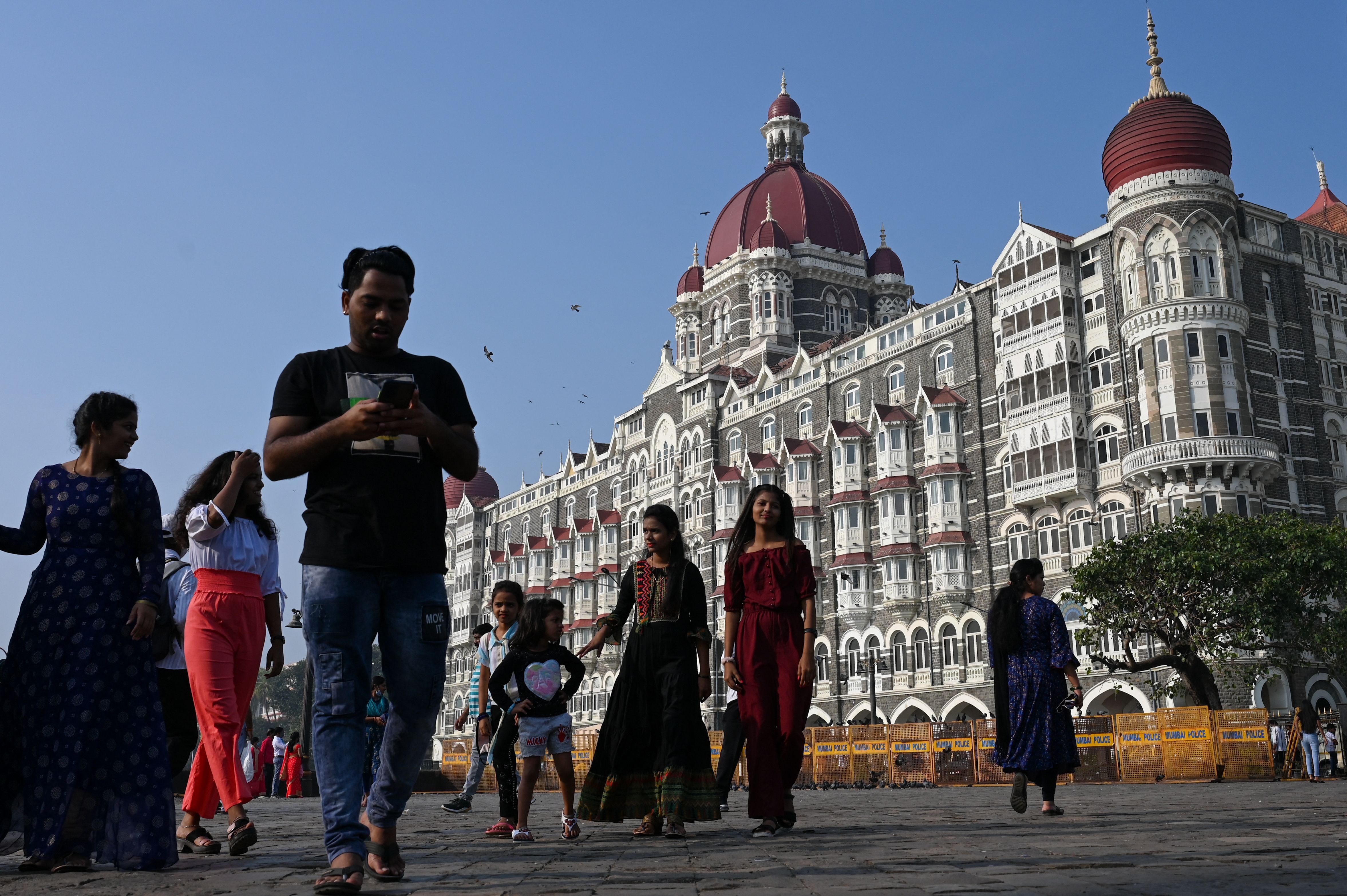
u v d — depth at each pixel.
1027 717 10.89
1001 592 11.38
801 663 9.30
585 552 84.19
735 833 9.52
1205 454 44.78
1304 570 36.25
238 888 5.71
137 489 7.52
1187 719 28.28
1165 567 36.47
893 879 5.44
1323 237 54.88
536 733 9.58
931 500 55.53
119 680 7.20
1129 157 49.12
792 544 9.55
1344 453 52.03
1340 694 46.03
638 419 82.75
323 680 5.72
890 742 32.59
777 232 80.62
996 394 54.09
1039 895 4.61
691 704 9.16
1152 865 5.67
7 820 7.15
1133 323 47.94
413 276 6.51
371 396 6.14
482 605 99.56
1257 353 49.69
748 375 74.12
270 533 9.24
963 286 59.88
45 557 7.36
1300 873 5.18
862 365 61.88
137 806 6.98
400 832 10.92
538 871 6.38
